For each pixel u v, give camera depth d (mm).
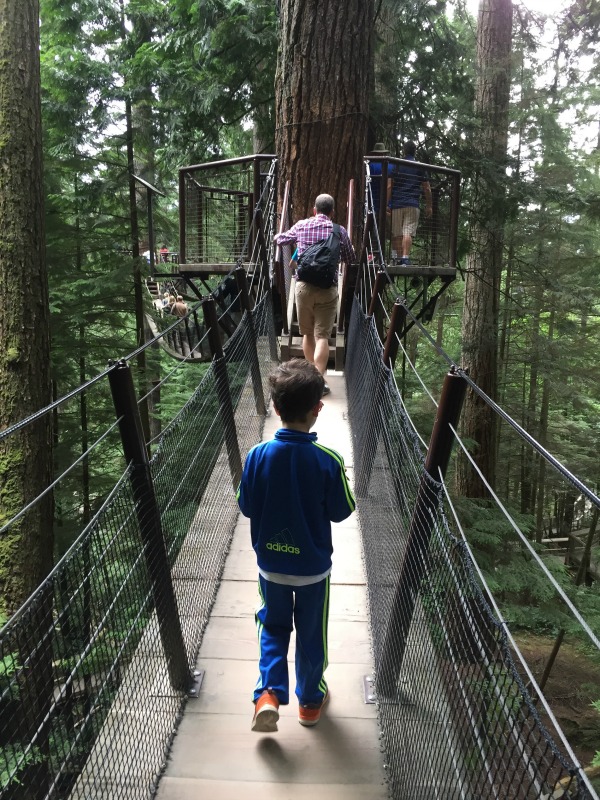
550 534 17578
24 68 5035
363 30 7125
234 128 10953
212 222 8148
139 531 2006
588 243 11125
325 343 5082
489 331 9602
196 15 7984
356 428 4355
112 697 1728
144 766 1933
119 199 8719
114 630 1727
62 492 7395
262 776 2031
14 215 4988
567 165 11023
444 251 7648
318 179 7145
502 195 8695
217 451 3332
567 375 11570
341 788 1992
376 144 7418
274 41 8281
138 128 8656
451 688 1512
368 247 6098
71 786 1599
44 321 5164
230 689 2434
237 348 4059
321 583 2059
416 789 1747
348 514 2053
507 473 12859
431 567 1856
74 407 8484
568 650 9336
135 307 8648
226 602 3012
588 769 5066
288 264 6934
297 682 2201
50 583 1375
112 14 8633
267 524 2012
